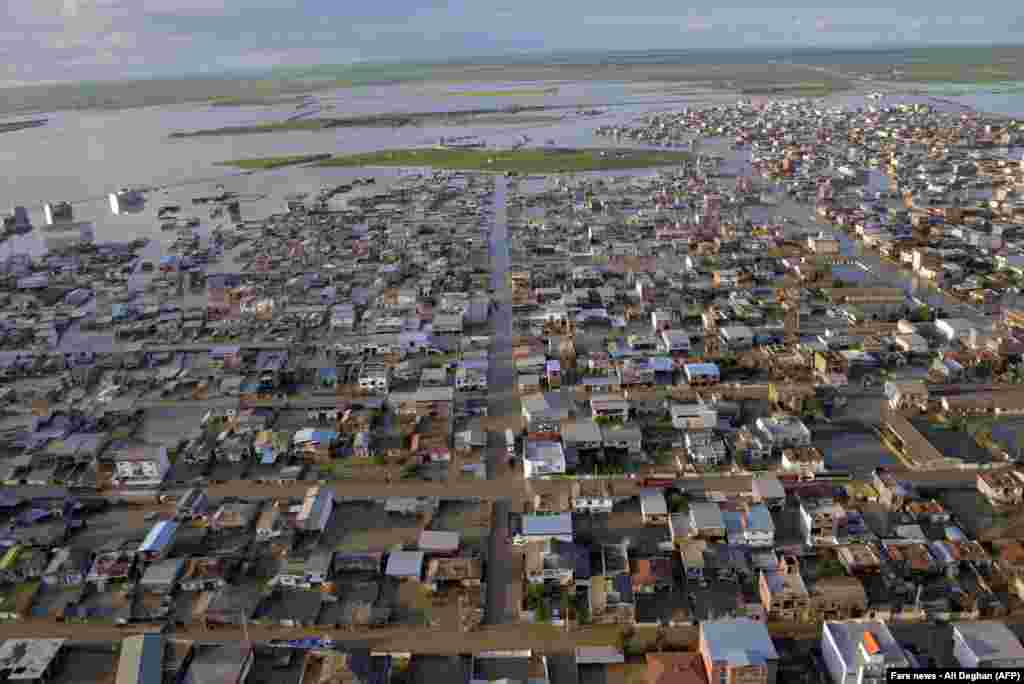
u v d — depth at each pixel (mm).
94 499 120438
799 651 85250
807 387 150250
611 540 107188
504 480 123125
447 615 93625
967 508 111375
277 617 93312
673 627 90625
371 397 153500
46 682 85562
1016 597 93000
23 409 152750
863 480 119188
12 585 101688
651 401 145375
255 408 149750
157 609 95875
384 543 108000
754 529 103812
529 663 86062
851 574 97812
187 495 118438
